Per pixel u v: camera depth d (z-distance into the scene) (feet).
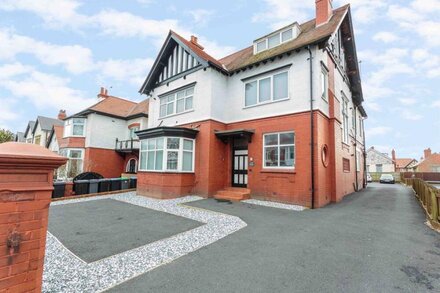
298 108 36.14
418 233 20.39
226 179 44.24
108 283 12.00
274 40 46.14
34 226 6.88
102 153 76.07
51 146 102.01
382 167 162.71
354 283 12.07
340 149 42.75
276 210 30.71
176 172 41.52
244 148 43.55
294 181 34.94
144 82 55.98
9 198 6.42
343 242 18.24
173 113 50.34
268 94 40.60
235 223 24.13
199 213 29.09
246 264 14.35
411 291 11.31
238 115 44.21
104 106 80.69
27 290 6.64
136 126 78.33
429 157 148.46
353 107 60.85
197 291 11.28
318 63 35.70
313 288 11.60
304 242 18.30
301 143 35.01
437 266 13.96
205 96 43.98
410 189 61.31
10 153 6.26
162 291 11.25
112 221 25.35
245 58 49.37
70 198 41.34
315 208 32.27
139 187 46.65
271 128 38.86
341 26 46.88
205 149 42.60
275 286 11.79
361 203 36.70
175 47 52.26
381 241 18.38
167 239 19.29
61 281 12.13
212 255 15.80
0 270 6.21
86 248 17.20
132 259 15.17
